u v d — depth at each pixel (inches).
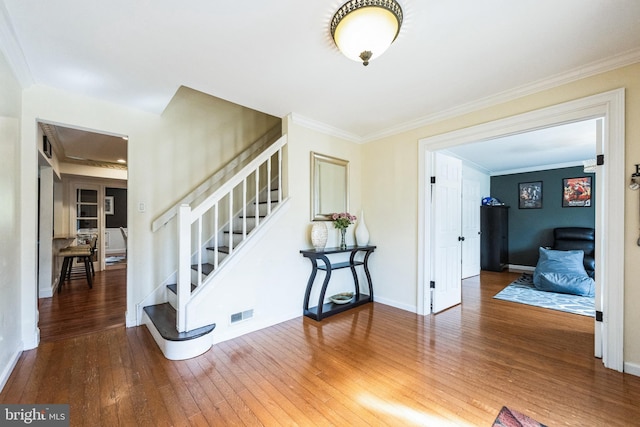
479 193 242.4
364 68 85.6
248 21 64.6
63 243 201.2
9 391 70.1
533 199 242.1
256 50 76.0
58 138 158.1
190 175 131.5
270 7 60.2
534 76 90.5
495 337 104.7
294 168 126.4
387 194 144.6
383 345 97.7
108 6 59.2
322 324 117.4
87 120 103.7
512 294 167.3
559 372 80.1
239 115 148.8
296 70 86.8
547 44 73.7
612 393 70.2
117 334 105.2
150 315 107.3
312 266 130.0
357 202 156.6
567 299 156.3
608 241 82.6
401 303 137.9
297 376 78.2
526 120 98.6
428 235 129.8
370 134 151.3
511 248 254.5
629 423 59.8
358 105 114.1
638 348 77.9
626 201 79.7
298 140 128.2
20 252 89.6
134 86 96.3
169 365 83.4
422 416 62.3
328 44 73.7
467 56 79.2
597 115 85.6
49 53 76.5
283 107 116.3
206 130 136.9
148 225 119.3
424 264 129.0
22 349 90.3
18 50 73.9
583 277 168.2
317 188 135.1
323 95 104.8
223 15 62.4
